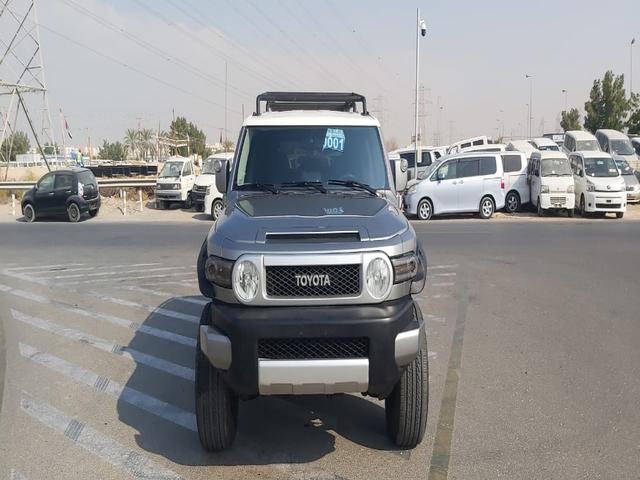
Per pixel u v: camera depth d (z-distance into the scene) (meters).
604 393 5.35
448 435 4.58
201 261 4.30
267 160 5.30
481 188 21.78
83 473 4.05
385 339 3.74
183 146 79.50
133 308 8.67
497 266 11.60
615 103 52.53
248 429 4.79
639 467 4.07
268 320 3.70
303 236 3.91
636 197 25.08
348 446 4.46
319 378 3.71
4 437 4.59
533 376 5.79
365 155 5.36
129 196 31.25
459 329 7.44
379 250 3.80
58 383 5.73
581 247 14.02
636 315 7.96
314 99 7.14
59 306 8.81
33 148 78.75
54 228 19.89
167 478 3.99
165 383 5.73
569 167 21.92
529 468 4.07
